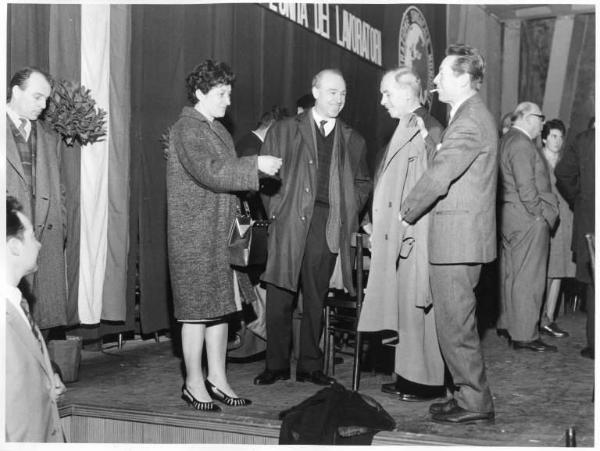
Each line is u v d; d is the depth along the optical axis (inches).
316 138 159.5
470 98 128.0
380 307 144.4
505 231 207.8
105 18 186.2
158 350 197.3
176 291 136.7
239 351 177.6
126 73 192.2
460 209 125.9
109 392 151.0
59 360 157.2
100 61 185.2
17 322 97.3
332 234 158.4
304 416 126.5
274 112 191.2
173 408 137.3
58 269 156.2
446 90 129.3
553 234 232.5
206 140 137.2
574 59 406.9
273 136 159.6
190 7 210.4
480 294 254.7
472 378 128.9
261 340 179.2
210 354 143.4
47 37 171.0
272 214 158.1
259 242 146.9
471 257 124.6
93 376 166.1
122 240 189.8
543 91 414.3
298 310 179.3
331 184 159.6
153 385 157.6
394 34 324.8
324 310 170.6
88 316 182.5
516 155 203.9
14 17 161.9
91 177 182.9
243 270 143.4
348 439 123.5
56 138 160.6
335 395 129.8
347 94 290.2
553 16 409.4
